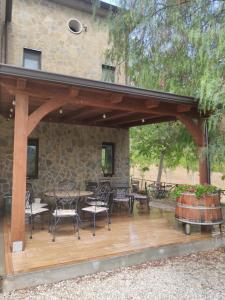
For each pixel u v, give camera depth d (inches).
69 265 146.3
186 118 226.8
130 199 277.3
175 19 212.8
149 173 593.6
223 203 284.2
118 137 365.1
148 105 203.5
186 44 221.0
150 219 249.4
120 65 262.5
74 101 179.9
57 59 332.5
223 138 203.8
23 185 165.0
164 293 131.5
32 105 224.7
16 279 134.0
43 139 314.7
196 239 192.9
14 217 162.7
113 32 240.8
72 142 332.2
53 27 332.2
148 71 235.3
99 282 142.8
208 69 185.9
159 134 360.8
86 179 338.6
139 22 227.8
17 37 309.0
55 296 128.0
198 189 201.6
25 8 315.9
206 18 199.5
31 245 173.2
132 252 165.9
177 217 209.0
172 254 181.5
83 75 348.5
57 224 227.3
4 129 294.2
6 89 166.2
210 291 133.4
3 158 292.7
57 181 319.3
